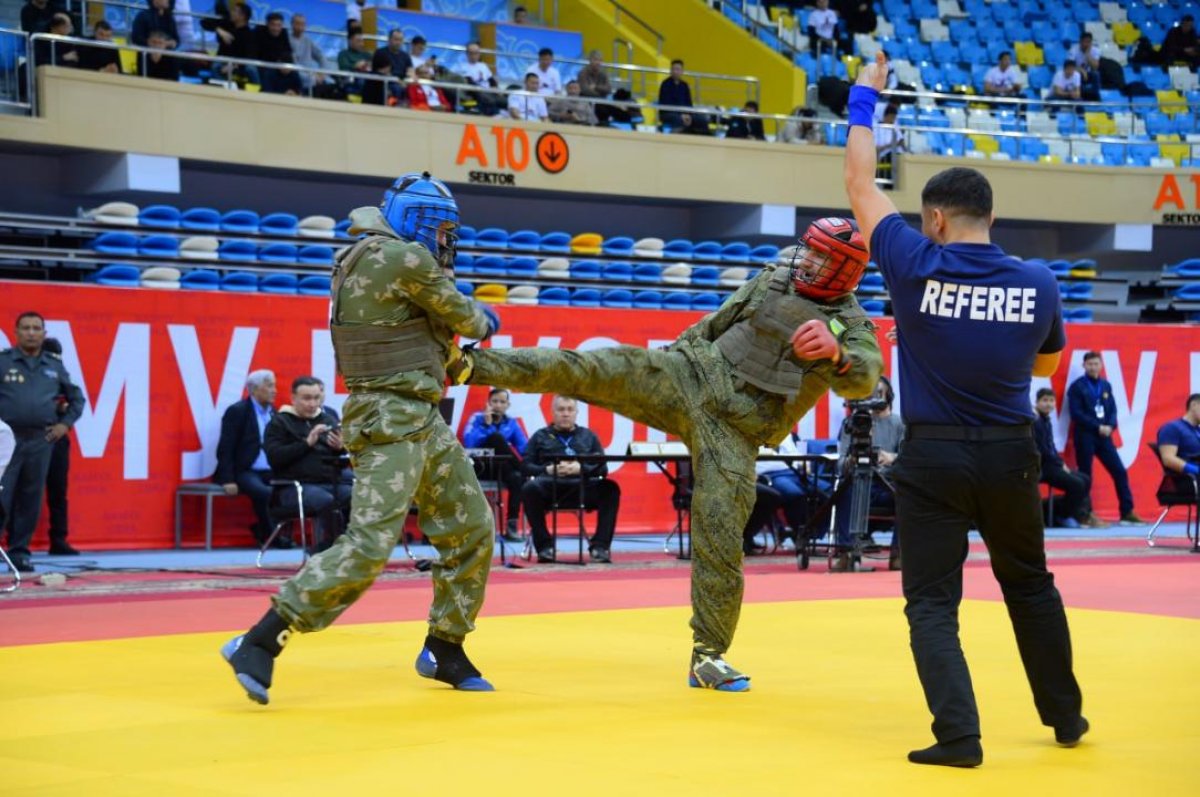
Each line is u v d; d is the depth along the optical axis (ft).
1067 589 37.01
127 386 47.26
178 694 19.89
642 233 75.97
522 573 41.32
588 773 14.99
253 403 48.01
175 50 60.59
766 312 21.02
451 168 65.31
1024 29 94.07
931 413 16.17
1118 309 81.51
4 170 58.90
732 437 21.13
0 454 33.12
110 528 47.06
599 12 85.46
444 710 18.80
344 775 14.78
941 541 16.19
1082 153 84.38
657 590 36.01
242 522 49.32
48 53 56.59
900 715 18.88
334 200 67.97
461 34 80.18
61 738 16.75
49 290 45.88
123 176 57.57
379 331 19.17
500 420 49.49
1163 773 15.39
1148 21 97.76
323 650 24.48
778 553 49.29
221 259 56.29
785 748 16.56
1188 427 53.52
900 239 16.48
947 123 83.51
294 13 74.74
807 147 74.13
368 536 18.81
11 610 30.58
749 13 88.33
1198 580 39.63
